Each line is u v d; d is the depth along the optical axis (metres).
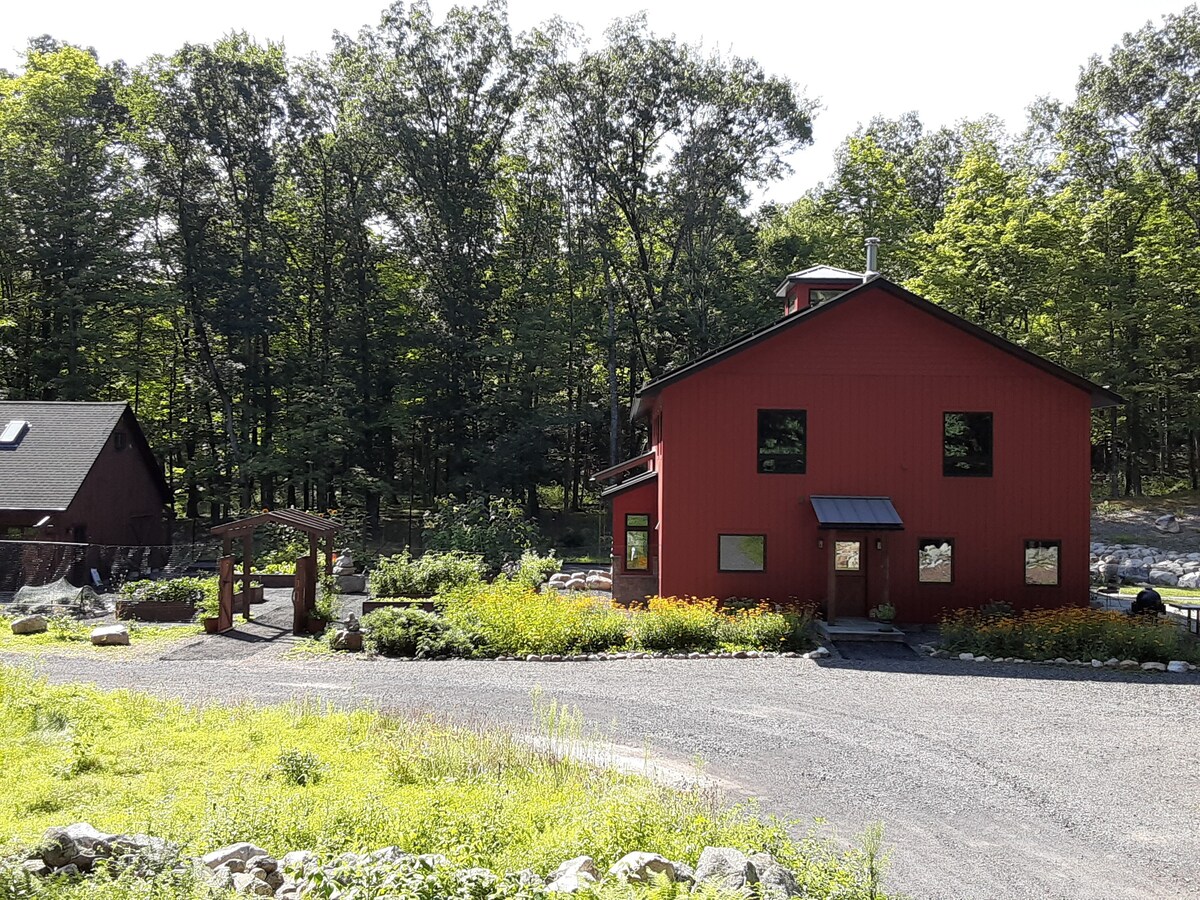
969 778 11.59
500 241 52.28
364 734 12.00
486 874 6.15
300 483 49.66
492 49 47.31
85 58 43.72
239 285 44.22
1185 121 43.19
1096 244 47.56
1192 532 39.69
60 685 14.59
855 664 18.89
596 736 12.88
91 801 9.04
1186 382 50.22
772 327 23.83
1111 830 9.91
